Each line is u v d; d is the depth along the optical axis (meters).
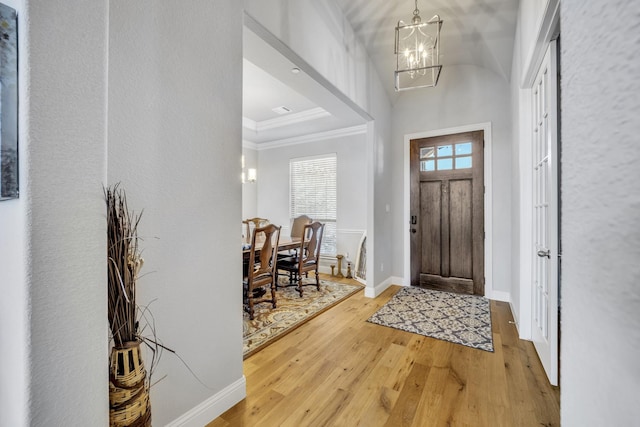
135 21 1.21
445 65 3.73
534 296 2.29
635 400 0.28
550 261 1.78
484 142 3.59
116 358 0.96
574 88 0.40
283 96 3.91
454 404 1.63
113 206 0.97
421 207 4.02
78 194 0.75
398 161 4.19
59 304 0.71
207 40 1.49
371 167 3.62
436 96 3.90
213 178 1.52
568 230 0.43
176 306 1.36
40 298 0.68
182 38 1.38
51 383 0.70
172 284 1.34
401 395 1.71
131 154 1.20
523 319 2.41
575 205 0.40
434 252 3.94
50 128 0.70
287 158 5.73
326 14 2.53
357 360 2.11
